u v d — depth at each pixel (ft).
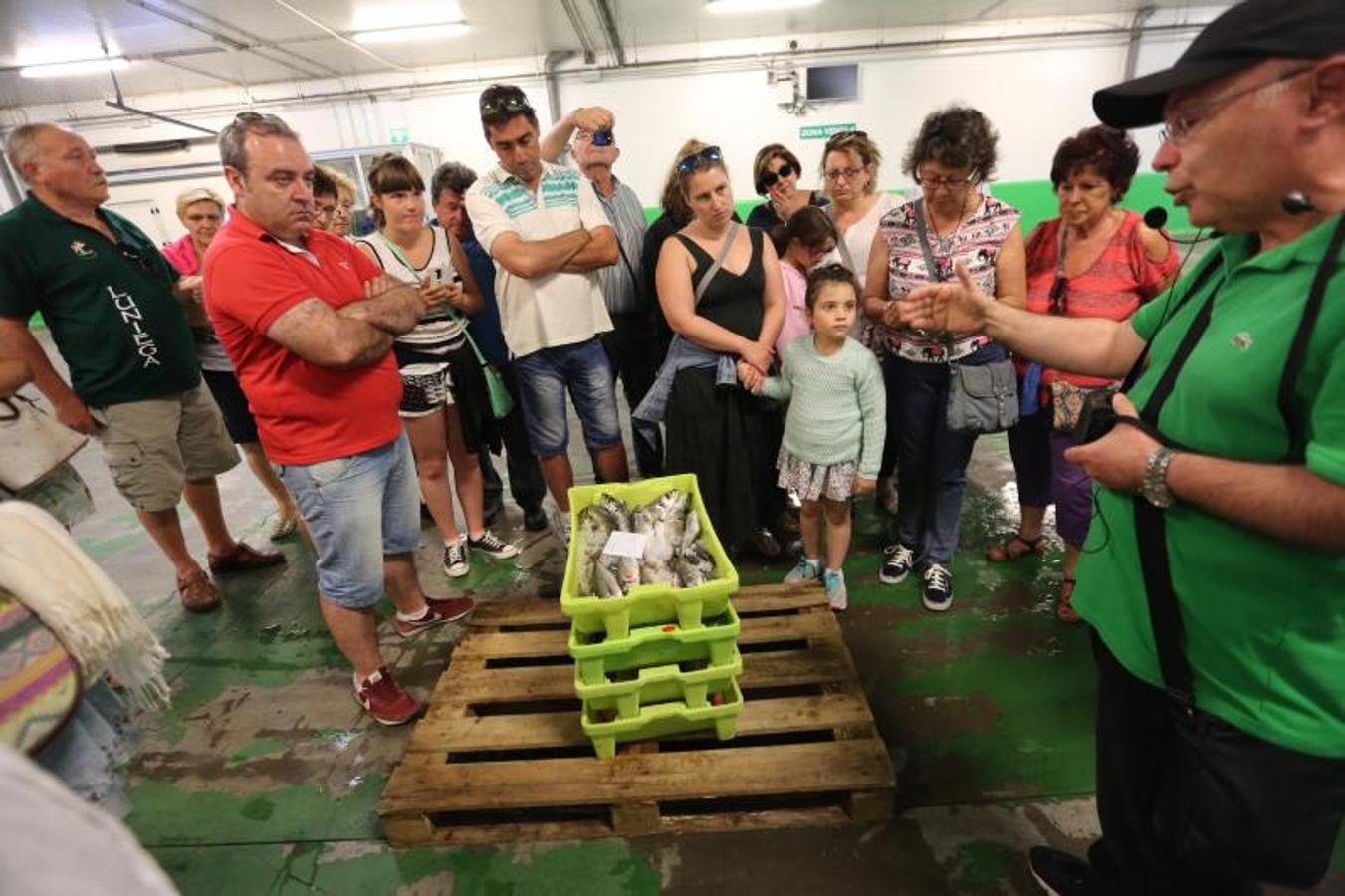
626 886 4.67
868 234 8.64
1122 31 26.81
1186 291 3.12
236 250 4.89
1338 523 2.22
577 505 6.46
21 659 2.54
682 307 7.13
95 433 7.47
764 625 6.66
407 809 4.92
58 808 1.34
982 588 7.86
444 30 22.94
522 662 6.91
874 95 27.78
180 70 25.04
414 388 8.07
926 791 5.25
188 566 8.50
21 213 6.67
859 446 6.97
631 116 28.12
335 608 5.99
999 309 4.06
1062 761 5.47
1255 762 2.74
